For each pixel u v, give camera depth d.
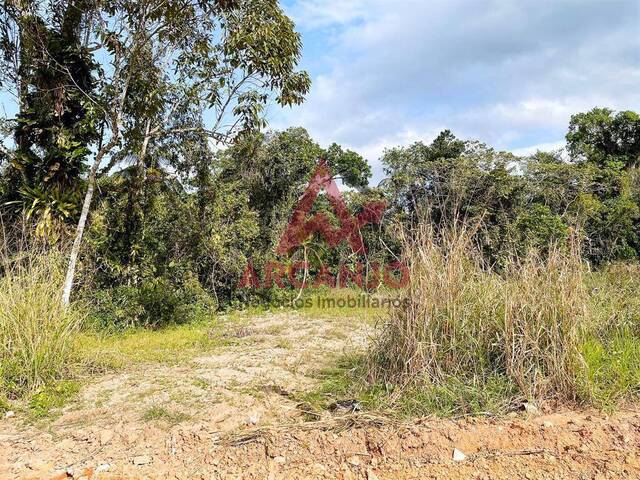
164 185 10.99
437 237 4.89
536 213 13.88
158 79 8.75
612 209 15.30
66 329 5.35
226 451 3.38
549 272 4.43
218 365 5.95
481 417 3.71
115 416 4.17
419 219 5.00
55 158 8.39
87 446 3.58
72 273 7.46
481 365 4.21
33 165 8.48
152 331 9.05
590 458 3.16
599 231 14.91
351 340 7.57
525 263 4.70
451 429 3.49
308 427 3.63
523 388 3.98
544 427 3.49
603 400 3.95
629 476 2.96
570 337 4.12
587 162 21.44
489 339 4.32
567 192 15.59
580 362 4.05
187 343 7.57
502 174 14.70
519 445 3.35
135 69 8.29
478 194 14.60
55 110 8.39
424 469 3.11
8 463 3.32
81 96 8.62
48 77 8.45
